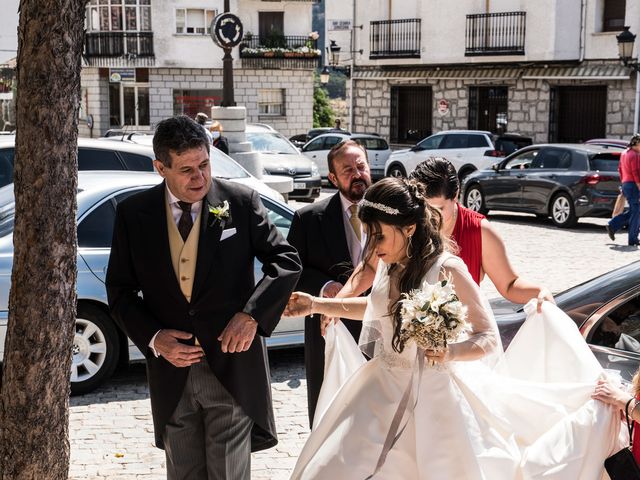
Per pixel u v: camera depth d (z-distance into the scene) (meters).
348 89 37.25
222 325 3.78
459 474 3.47
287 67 42.66
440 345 3.33
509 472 3.51
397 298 3.61
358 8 35.88
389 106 35.34
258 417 3.87
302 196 21.98
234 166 10.06
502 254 4.37
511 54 30.84
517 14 30.53
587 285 4.68
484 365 3.78
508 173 19.28
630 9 27.72
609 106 28.62
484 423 3.61
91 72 41.31
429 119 34.28
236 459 3.92
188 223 3.82
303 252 4.73
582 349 3.98
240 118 19.64
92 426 6.12
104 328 6.80
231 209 3.87
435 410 3.51
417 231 3.56
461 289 3.54
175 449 3.93
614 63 28.38
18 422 3.61
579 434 3.57
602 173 17.47
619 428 3.62
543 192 18.34
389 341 3.63
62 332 3.60
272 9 42.88
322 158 28.77
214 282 3.76
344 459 3.51
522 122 31.05
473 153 25.53
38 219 3.46
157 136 3.67
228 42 19.98
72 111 3.49
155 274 3.80
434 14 33.25
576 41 29.19
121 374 7.36
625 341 4.20
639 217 15.28
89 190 6.99
